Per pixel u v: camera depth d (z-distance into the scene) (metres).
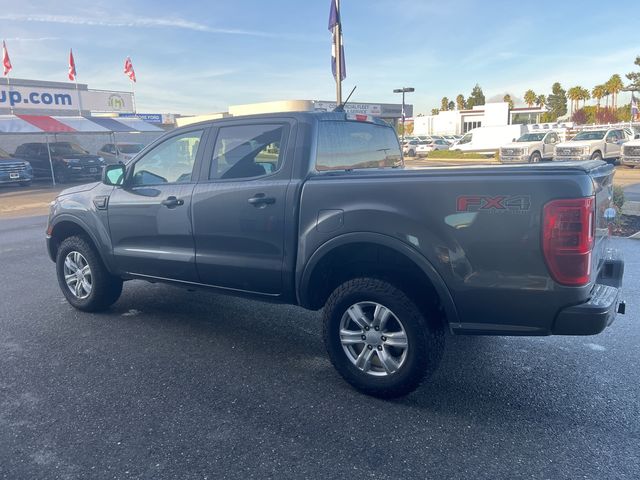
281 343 4.79
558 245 3.07
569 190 3.04
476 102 103.25
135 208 4.89
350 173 3.83
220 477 2.87
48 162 24.88
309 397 3.77
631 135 26.75
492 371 4.15
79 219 5.36
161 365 4.32
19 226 12.77
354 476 2.87
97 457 3.06
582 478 2.83
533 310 3.21
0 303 6.08
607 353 4.46
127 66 37.41
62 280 5.76
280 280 4.07
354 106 36.34
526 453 3.06
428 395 3.78
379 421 3.43
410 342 3.52
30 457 3.07
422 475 2.87
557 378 4.01
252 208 4.11
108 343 4.80
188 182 4.58
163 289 6.59
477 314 3.36
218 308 5.80
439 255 3.36
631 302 5.70
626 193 15.23
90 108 35.09
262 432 3.31
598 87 85.56
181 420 3.46
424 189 3.39
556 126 41.41
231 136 4.40
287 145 4.07
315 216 3.79
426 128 64.69
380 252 3.75
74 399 3.76
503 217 3.18
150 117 38.75
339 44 15.12
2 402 3.72
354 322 3.78
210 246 4.44
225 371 4.21
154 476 2.89
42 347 4.73
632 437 3.21
